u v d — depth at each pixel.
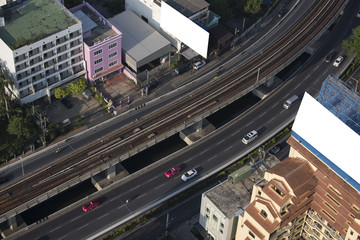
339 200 167.75
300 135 173.62
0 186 197.75
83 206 195.88
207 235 191.38
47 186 193.25
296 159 175.88
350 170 162.62
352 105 171.00
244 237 177.62
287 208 169.00
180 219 196.88
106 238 189.50
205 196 182.38
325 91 174.88
